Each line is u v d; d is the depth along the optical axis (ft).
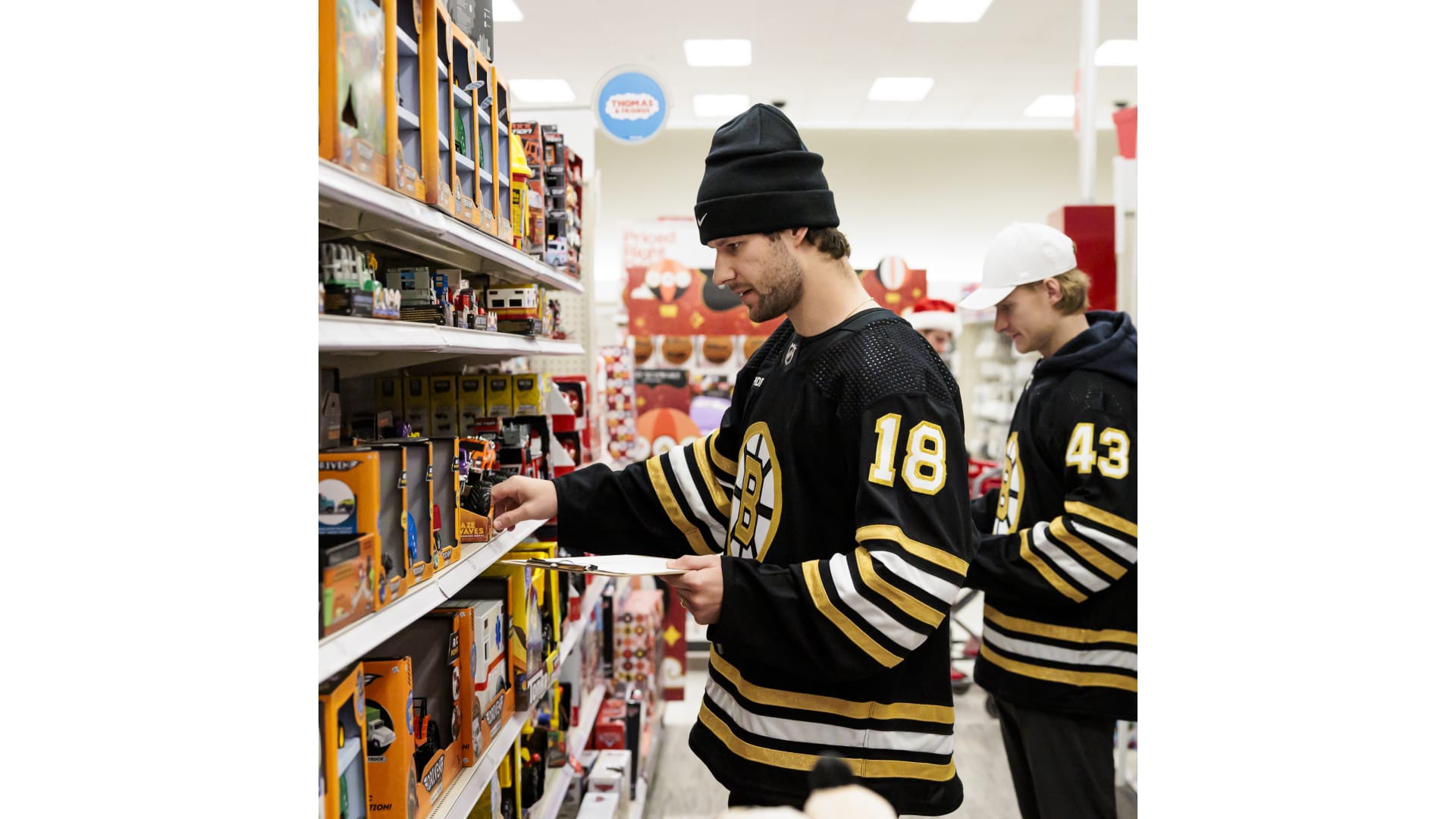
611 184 39.24
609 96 16.71
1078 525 6.70
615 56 27.76
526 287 7.72
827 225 4.96
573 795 8.75
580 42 26.45
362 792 3.78
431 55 4.27
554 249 8.07
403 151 4.23
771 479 5.06
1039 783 7.26
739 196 4.84
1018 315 7.63
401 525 4.01
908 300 19.45
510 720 6.05
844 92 32.42
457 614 5.13
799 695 4.88
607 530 5.98
